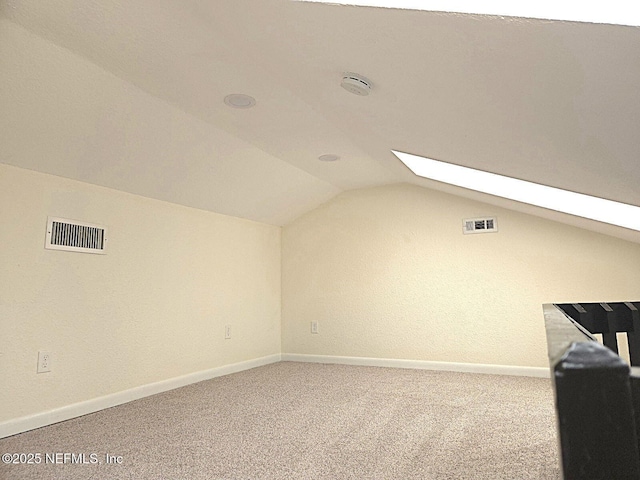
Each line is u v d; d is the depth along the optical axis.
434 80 1.57
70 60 2.01
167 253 3.59
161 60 2.03
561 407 0.45
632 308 1.85
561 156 1.99
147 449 2.19
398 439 2.30
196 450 2.17
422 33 1.27
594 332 1.86
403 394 3.28
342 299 4.78
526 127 1.73
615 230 3.39
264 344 4.73
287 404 3.02
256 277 4.68
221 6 1.52
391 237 4.63
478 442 2.24
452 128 2.08
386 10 1.21
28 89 2.11
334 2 1.25
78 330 2.85
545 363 3.89
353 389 3.46
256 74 2.15
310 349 4.88
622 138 1.51
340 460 2.03
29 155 2.52
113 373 3.06
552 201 3.33
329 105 2.35
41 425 2.57
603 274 3.76
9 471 1.93
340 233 4.87
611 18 0.92
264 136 3.09
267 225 4.94
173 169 3.22
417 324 4.42
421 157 3.11
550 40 1.07
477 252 4.25
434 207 4.48
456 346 4.23
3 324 2.45
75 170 2.79
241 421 2.64
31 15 1.70
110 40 1.87
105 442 2.29
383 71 1.65
